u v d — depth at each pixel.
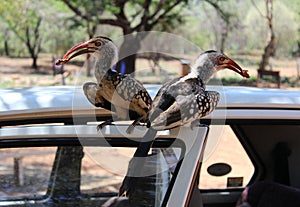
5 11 21.08
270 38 23.30
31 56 24.39
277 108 2.21
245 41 24.64
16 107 1.89
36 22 22.77
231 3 22.53
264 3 24.95
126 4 19.19
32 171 1.86
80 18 17.81
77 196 1.92
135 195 1.71
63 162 1.85
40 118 1.88
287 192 2.55
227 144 2.65
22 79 20.56
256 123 2.17
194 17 22.86
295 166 2.68
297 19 25.17
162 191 1.69
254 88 2.50
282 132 2.62
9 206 1.90
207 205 2.78
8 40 25.81
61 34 22.97
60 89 2.23
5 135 1.74
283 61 24.67
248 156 2.73
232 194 2.80
